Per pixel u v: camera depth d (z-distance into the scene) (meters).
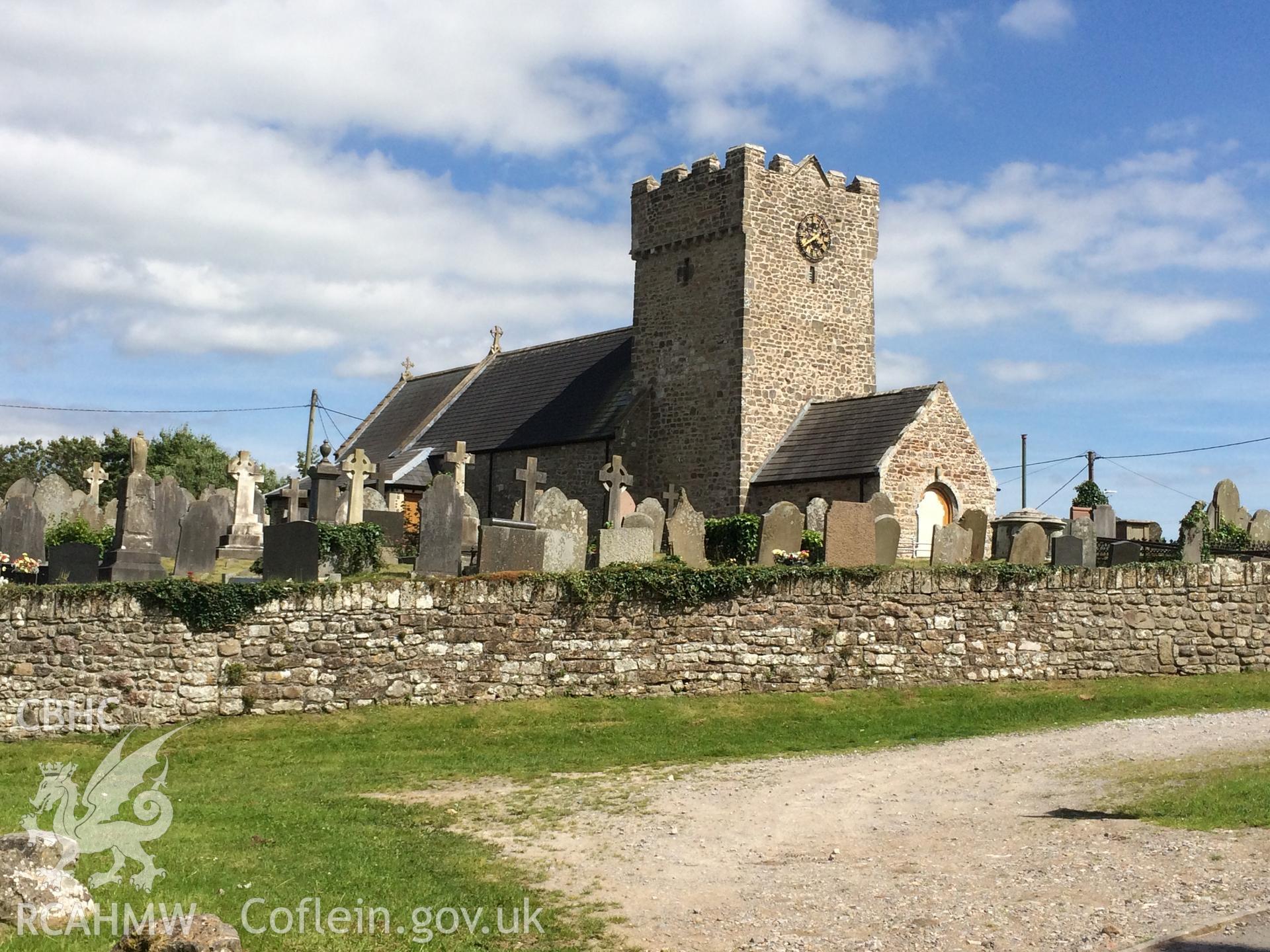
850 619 21.88
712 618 21.25
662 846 12.38
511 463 46.78
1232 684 22.81
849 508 23.61
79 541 27.08
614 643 20.78
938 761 16.89
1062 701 21.42
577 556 22.84
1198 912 9.20
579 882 11.11
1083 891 9.95
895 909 9.82
